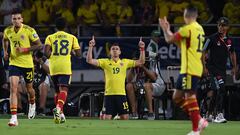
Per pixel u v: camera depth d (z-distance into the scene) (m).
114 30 61.50
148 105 52.38
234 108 54.66
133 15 62.22
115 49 48.50
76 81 60.62
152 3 61.66
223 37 46.62
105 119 48.62
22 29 39.56
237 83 56.41
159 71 53.50
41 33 61.84
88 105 56.69
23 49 39.31
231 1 61.12
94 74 60.56
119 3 61.75
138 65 48.75
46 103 57.97
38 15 62.94
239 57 58.47
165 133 33.59
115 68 48.66
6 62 58.56
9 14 62.84
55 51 41.94
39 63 54.41
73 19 61.91
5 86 56.56
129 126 39.22
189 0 61.44
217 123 45.91
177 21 60.47
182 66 30.16
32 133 32.56
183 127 38.81
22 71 40.03
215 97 46.84
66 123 41.59
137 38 59.69
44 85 54.53
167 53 59.12
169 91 54.09
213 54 46.47
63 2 62.38
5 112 56.69
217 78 46.50
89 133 33.00
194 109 30.00
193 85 30.06
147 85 52.44
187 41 29.91
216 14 63.88
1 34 49.53
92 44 48.00
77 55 42.94
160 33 59.66
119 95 48.66
